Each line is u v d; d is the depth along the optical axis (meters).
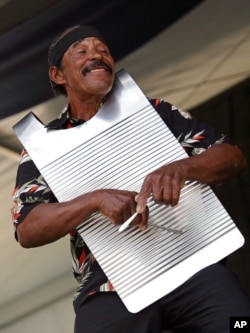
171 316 3.24
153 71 6.14
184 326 3.24
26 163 3.46
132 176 3.22
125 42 5.96
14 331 7.19
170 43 5.96
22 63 5.95
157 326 3.20
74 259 3.40
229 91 6.34
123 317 3.21
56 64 3.54
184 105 6.42
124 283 3.12
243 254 6.56
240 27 5.88
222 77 6.23
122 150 3.25
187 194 3.20
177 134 3.44
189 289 3.18
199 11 5.79
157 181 3.07
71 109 3.50
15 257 6.85
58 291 7.03
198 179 3.18
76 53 3.46
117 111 3.30
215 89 6.34
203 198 3.20
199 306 3.17
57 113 6.21
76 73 3.43
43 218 3.22
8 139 6.27
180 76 6.18
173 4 5.78
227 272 3.22
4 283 7.00
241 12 5.79
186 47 6.00
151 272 3.11
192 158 3.21
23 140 3.33
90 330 3.24
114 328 3.21
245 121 6.44
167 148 3.24
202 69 6.14
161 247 3.13
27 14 5.79
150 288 3.10
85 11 5.78
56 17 5.79
